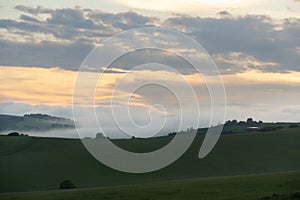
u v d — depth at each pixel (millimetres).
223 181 62906
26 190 77812
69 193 59250
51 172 90312
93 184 81625
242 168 91188
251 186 57656
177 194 54938
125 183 82188
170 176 87125
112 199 53469
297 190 53312
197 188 58281
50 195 58688
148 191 57438
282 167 90438
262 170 89188
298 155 99188
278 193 52188
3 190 77188
